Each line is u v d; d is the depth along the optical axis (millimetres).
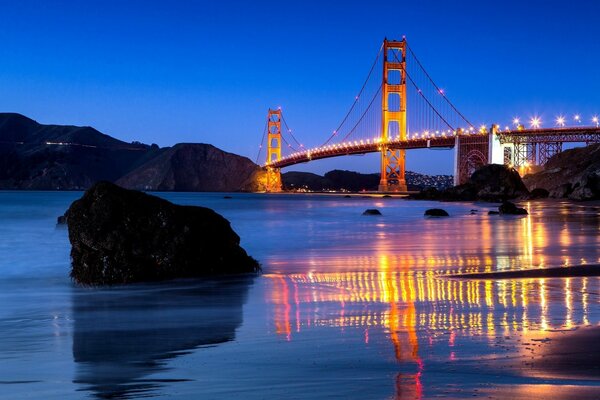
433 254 16203
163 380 5254
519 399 4461
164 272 11422
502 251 16859
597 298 9102
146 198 11898
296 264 13891
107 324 7625
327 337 6719
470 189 81125
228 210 56719
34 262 14695
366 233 25094
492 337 6570
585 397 4469
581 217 37906
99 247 11281
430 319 7625
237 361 5805
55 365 5777
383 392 4734
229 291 10133
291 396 4707
